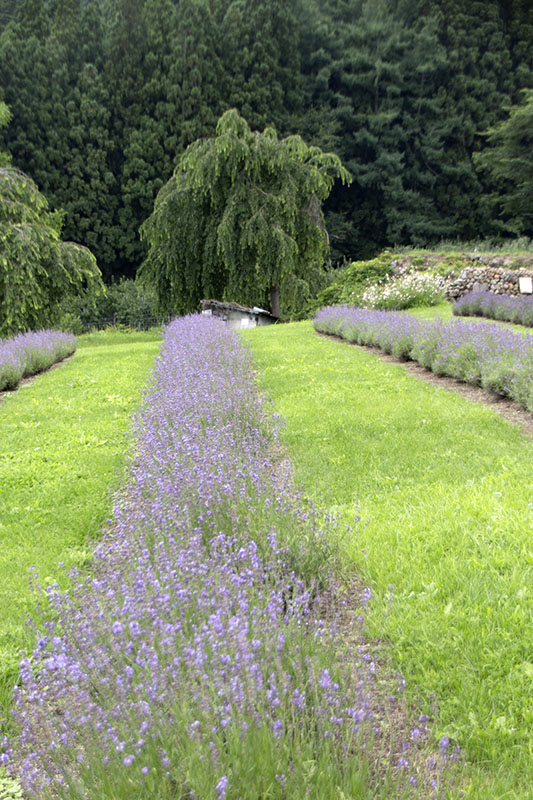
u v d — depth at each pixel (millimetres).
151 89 51375
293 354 12883
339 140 53125
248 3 56594
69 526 5312
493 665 2986
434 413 7664
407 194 51812
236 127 25219
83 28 54812
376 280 25484
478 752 2535
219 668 2428
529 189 40094
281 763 2096
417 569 3873
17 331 19125
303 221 26688
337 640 3066
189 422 6395
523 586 3543
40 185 48500
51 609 3797
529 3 57125
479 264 24125
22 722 2561
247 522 4113
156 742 2176
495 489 5070
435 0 58812
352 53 57594
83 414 9367
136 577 3238
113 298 43844
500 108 54562
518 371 7816
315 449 6625
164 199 26812
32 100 49281
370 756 2439
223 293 27297
